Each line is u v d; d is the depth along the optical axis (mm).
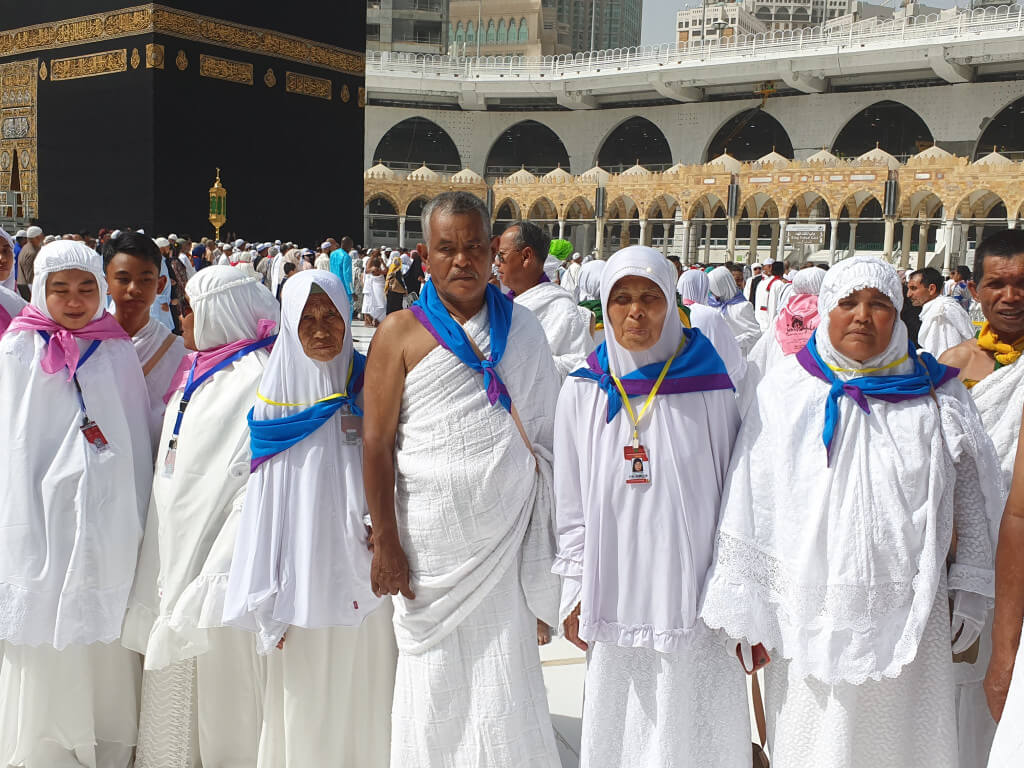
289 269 15711
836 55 38781
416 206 44625
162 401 2736
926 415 1892
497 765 2072
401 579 2102
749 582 1893
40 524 2320
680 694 1956
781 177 33281
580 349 3398
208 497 2309
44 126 25297
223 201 23438
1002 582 1665
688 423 1984
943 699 1895
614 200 38344
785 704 1950
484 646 2096
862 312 1863
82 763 2457
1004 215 38344
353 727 2346
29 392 2350
